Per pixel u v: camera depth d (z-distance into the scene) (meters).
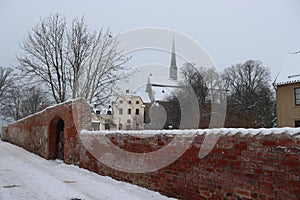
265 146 4.42
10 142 33.78
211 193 5.34
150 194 6.68
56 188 7.33
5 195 6.48
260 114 37.03
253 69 43.88
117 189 7.26
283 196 4.10
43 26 25.33
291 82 26.22
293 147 4.02
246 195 4.66
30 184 7.84
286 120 26.58
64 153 12.80
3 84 49.91
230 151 5.02
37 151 17.61
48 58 25.45
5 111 52.03
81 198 6.32
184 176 6.04
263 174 4.41
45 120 15.88
